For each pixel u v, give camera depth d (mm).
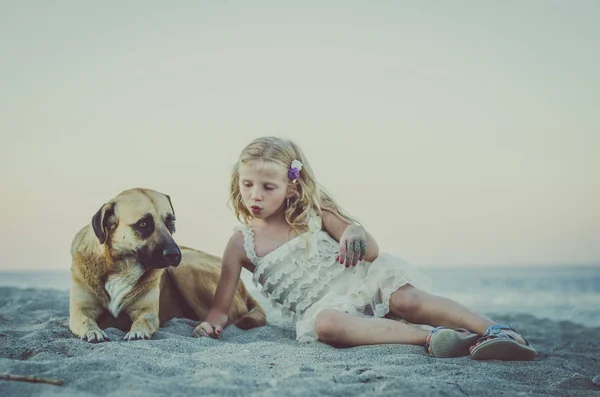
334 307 3994
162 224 4203
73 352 3404
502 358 3467
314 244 4258
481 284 16047
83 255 4230
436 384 2717
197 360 3213
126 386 2553
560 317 10023
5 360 3055
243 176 4293
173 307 4922
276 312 7156
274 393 2500
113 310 4238
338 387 2611
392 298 3955
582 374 3391
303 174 4383
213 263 5203
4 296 8492
